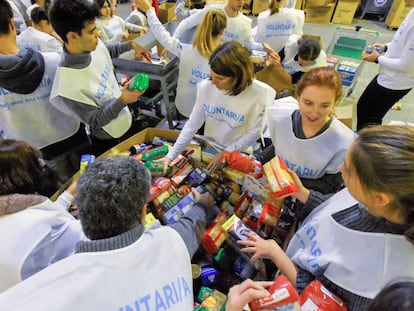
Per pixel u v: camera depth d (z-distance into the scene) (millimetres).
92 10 1326
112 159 751
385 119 3330
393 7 5484
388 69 2324
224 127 1688
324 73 1127
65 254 945
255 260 1160
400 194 605
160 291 671
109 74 1732
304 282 898
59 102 1502
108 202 651
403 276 653
